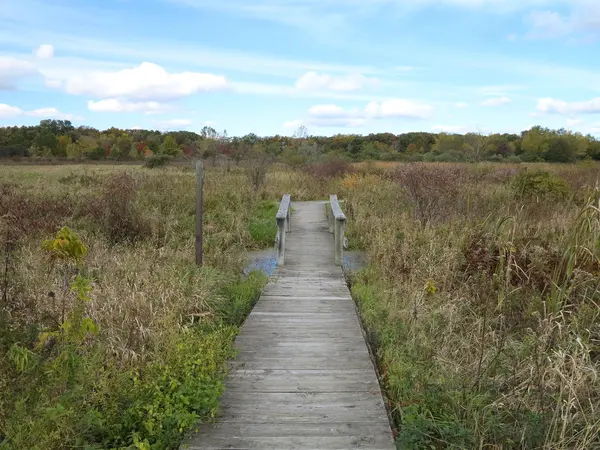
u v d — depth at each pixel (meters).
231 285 7.61
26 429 3.24
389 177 20.78
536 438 3.56
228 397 4.10
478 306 6.18
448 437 3.54
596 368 4.64
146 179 16.36
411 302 6.28
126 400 3.86
